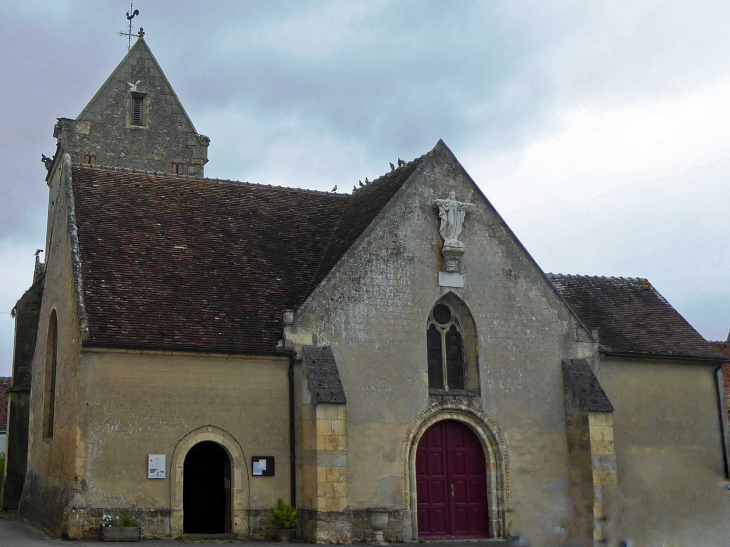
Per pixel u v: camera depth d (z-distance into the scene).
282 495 22.14
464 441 24.52
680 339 28.89
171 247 24.78
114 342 21.12
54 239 27.17
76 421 20.69
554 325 25.95
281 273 25.36
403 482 23.11
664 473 25.78
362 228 25.22
